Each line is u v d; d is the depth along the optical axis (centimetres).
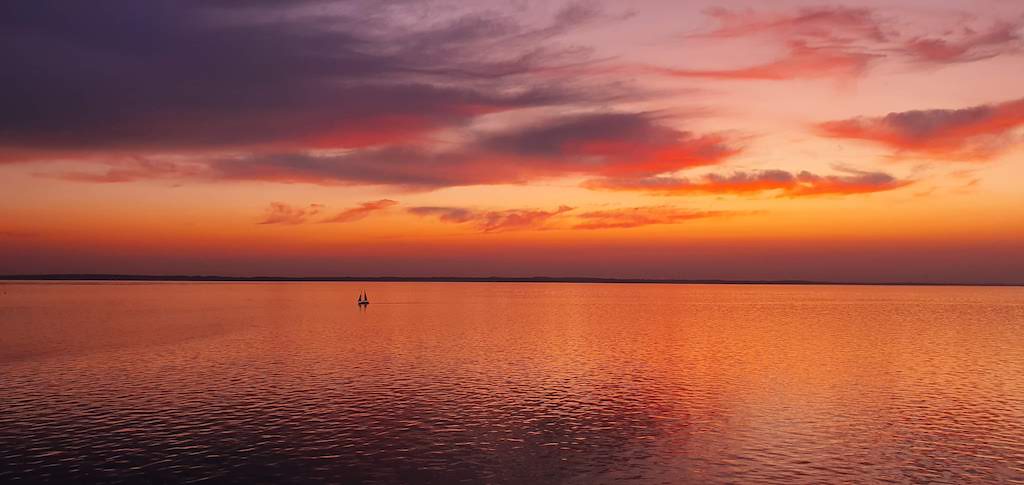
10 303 19562
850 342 9475
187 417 4519
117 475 3375
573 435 4184
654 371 6662
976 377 6366
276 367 6719
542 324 12675
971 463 3681
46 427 4225
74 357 7281
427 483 3309
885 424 4488
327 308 17975
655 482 3362
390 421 4478
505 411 4803
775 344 9212
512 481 3353
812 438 4150
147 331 10325
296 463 3588
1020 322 13675
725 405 5050
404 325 12100
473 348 8531
